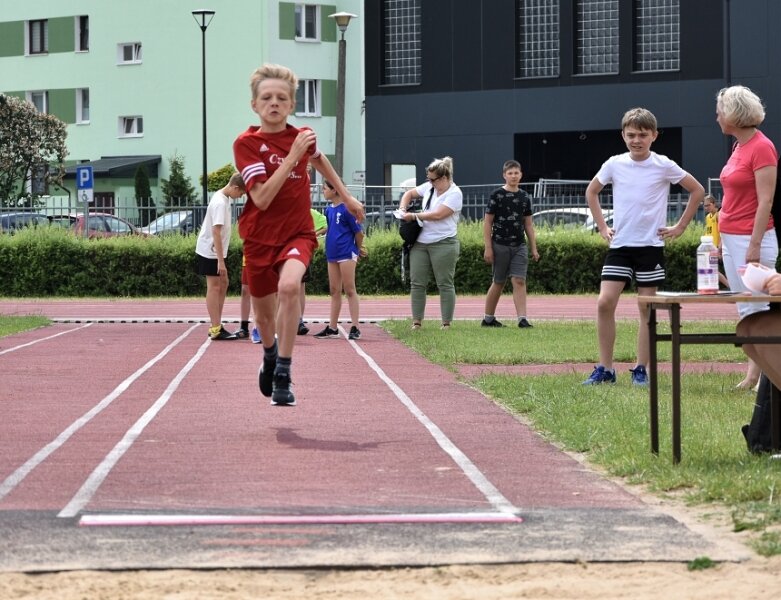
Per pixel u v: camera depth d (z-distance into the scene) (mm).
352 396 13586
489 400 13250
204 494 8352
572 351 18297
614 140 57719
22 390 14141
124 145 80188
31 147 71188
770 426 9523
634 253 14078
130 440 10617
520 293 23188
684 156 53625
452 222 22266
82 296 39812
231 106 76750
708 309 29672
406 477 8984
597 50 54969
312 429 11242
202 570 6445
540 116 55594
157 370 16266
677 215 40250
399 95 57656
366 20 57969
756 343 8914
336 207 21188
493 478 8961
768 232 12219
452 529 7309
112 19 80062
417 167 57656
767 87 52062
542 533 7203
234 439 10680
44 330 24094
